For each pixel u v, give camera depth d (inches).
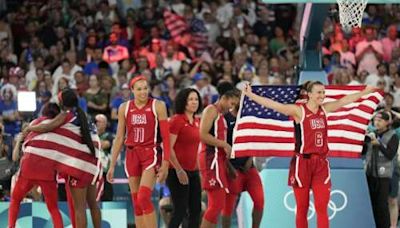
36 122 735.1
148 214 695.1
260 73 1157.1
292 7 1305.4
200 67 1192.2
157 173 703.1
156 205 908.6
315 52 832.9
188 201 740.0
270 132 746.2
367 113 768.9
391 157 822.5
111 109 1092.5
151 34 1261.1
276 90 738.8
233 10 1304.1
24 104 834.8
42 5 1320.1
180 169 722.8
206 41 1283.2
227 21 1296.8
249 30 1284.4
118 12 1330.0
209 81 1141.1
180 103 738.8
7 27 1280.8
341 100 718.5
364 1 740.7
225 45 1245.1
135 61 1197.1
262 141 745.0
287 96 740.0
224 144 719.1
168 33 1274.6
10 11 1338.6
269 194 798.5
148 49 1230.9
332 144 772.6
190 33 1285.7
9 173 844.0
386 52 1250.0
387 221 824.3
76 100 733.9
